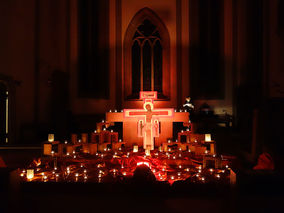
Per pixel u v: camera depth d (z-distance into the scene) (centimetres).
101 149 696
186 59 1172
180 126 1052
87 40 1176
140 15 1186
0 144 789
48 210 304
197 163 606
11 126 855
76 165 607
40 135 978
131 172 556
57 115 1056
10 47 865
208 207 299
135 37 1191
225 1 1155
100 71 1173
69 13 1168
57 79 1069
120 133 1065
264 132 720
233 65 1133
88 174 515
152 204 297
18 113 897
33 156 656
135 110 753
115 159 622
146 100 743
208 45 1166
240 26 1126
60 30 1161
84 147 701
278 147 663
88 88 1170
